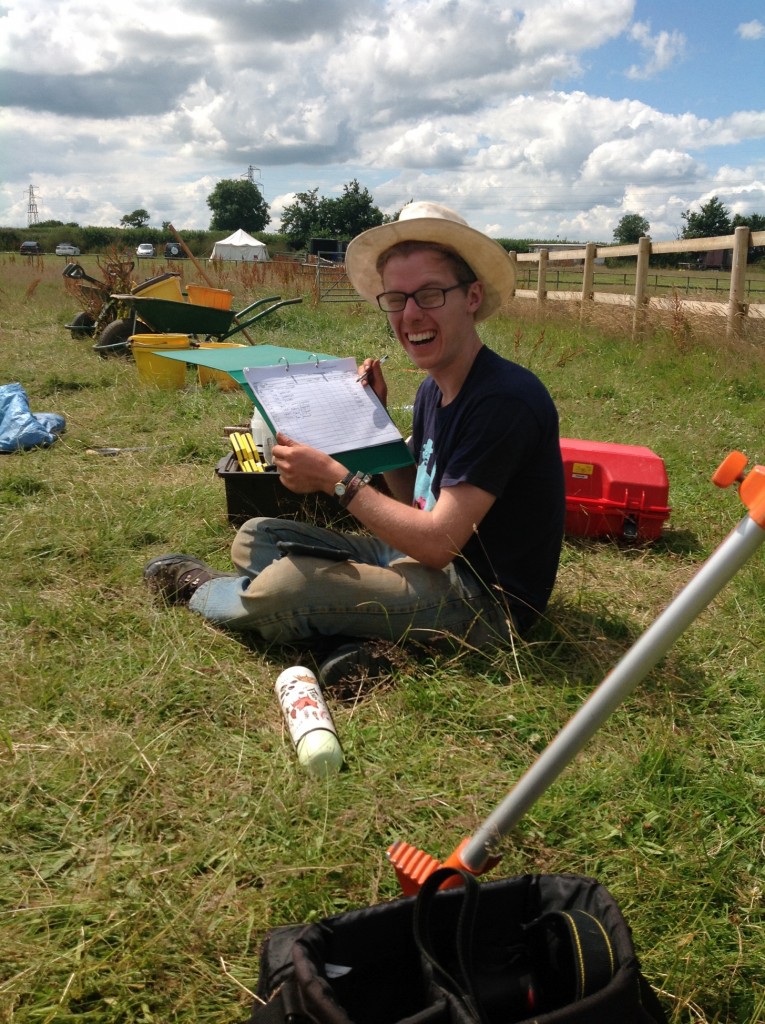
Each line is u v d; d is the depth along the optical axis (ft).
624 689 4.34
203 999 5.60
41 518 13.53
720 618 10.80
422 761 7.82
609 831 6.99
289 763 7.72
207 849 6.68
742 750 8.22
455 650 9.45
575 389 24.67
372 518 8.79
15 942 5.84
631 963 4.46
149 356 24.54
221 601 10.09
